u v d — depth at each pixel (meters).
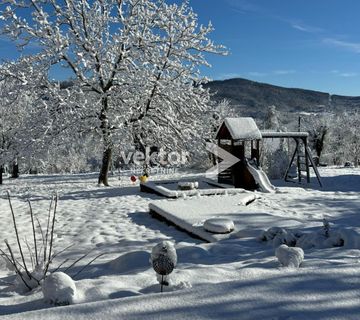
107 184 20.94
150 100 21.08
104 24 20.83
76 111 18.97
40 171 44.34
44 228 9.60
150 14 21.56
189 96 22.20
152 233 8.83
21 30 19.31
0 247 7.62
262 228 7.35
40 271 4.12
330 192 16.53
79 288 3.24
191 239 8.05
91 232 9.05
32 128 19.16
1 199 14.95
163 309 2.35
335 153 56.62
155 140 22.77
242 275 3.39
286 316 2.21
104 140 20.12
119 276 3.65
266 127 66.44
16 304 3.02
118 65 20.83
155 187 15.41
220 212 9.59
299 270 3.15
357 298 2.44
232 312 2.28
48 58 19.50
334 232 5.59
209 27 21.88
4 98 19.95
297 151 21.70
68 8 20.34
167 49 21.58
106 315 2.30
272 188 16.98
